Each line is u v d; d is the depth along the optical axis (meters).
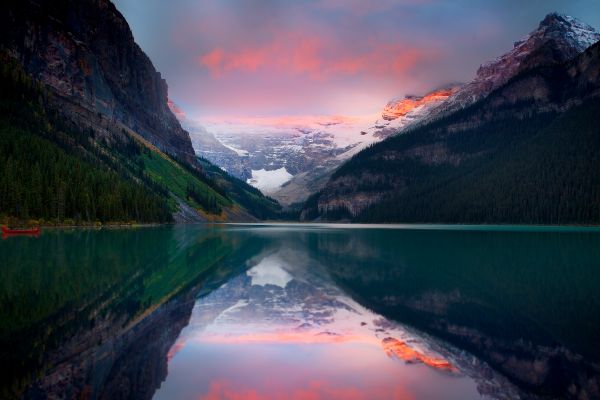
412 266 55.00
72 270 45.84
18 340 22.88
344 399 16.23
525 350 22.62
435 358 21.16
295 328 26.47
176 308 31.23
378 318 29.12
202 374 18.80
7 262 49.97
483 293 37.84
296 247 82.62
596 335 25.44
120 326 26.09
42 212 114.69
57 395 16.50
